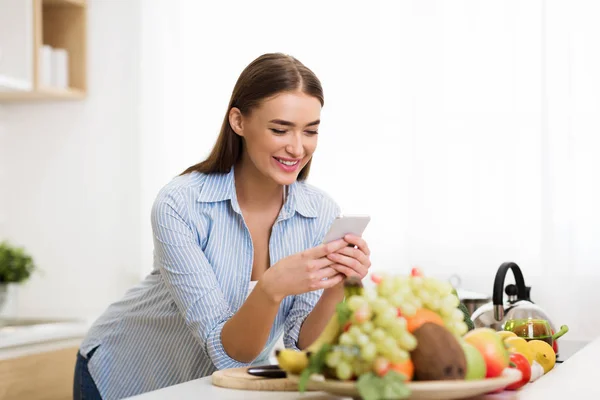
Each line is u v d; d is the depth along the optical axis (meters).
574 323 2.89
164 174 3.37
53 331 2.84
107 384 1.89
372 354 0.96
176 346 1.83
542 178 2.93
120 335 1.89
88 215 3.50
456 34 3.07
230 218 1.74
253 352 1.49
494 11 3.02
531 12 2.97
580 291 2.89
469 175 3.04
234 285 1.76
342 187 3.17
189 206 1.67
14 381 2.65
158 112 3.37
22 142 3.57
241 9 3.29
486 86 3.03
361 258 1.43
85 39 3.46
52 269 3.54
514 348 1.32
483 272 3.02
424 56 3.10
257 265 1.81
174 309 1.81
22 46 3.13
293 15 3.23
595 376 1.41
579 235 2.89
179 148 3.35
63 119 3.53
